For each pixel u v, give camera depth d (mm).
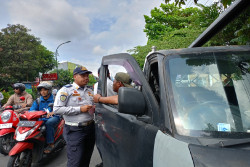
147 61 2779
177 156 1487
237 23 4027
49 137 4680
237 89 1883
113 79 3006
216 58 2078
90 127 3572
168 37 16688
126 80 2869
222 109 1775
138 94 1919
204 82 1946
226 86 1906
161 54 2250
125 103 1859
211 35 2947
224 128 1665
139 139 2049
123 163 2322
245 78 1938
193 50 2211
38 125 4348
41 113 4504
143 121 2082
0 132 5207
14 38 39094
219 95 1855
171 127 1718
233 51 2158
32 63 41531
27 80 41844
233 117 1726
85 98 3566
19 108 5625
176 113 1771
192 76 1973
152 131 1904
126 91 1883
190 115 1750
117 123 2576
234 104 1799
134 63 2350
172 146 1583
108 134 2793
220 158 1354
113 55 3016
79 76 3531
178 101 1834
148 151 1859
